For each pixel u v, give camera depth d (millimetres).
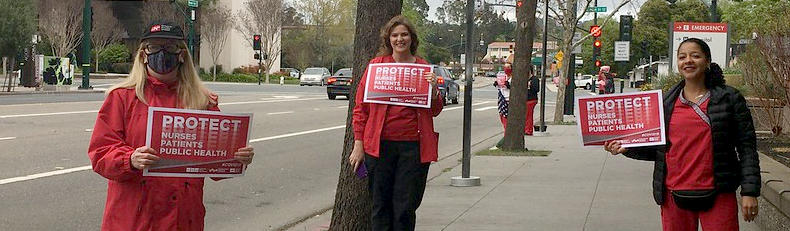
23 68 42062
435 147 6492
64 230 8836
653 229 8797
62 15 59125
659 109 5426
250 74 78375
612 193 11375
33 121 21016
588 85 75562
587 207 10211
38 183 11656
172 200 4383
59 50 59688
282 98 38469
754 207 5340
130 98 4391
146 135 4246
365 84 6465
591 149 17984
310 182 12938
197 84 4508
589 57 78438
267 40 73562
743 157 5355
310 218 9992
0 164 13312
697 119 5371
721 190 5363
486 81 92062
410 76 6387
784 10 13914
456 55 109875
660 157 5535
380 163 6457
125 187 4367
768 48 12570
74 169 13055
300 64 90500
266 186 12398
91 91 41000
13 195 10688
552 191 11602
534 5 16969
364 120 6527
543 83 22328
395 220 6516
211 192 11664
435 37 110938
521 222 9195
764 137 14922
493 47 134625
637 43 76938
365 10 7059
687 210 5488
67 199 10570
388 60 6527
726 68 23219
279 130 21531
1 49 49438
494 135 23156
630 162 15305
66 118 22156
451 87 38344
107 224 4402
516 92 17266
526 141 20234
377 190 6551
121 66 71250
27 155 14484
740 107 5352
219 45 72250
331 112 28891
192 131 4309
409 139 6422
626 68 84375
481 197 11062
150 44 4359
